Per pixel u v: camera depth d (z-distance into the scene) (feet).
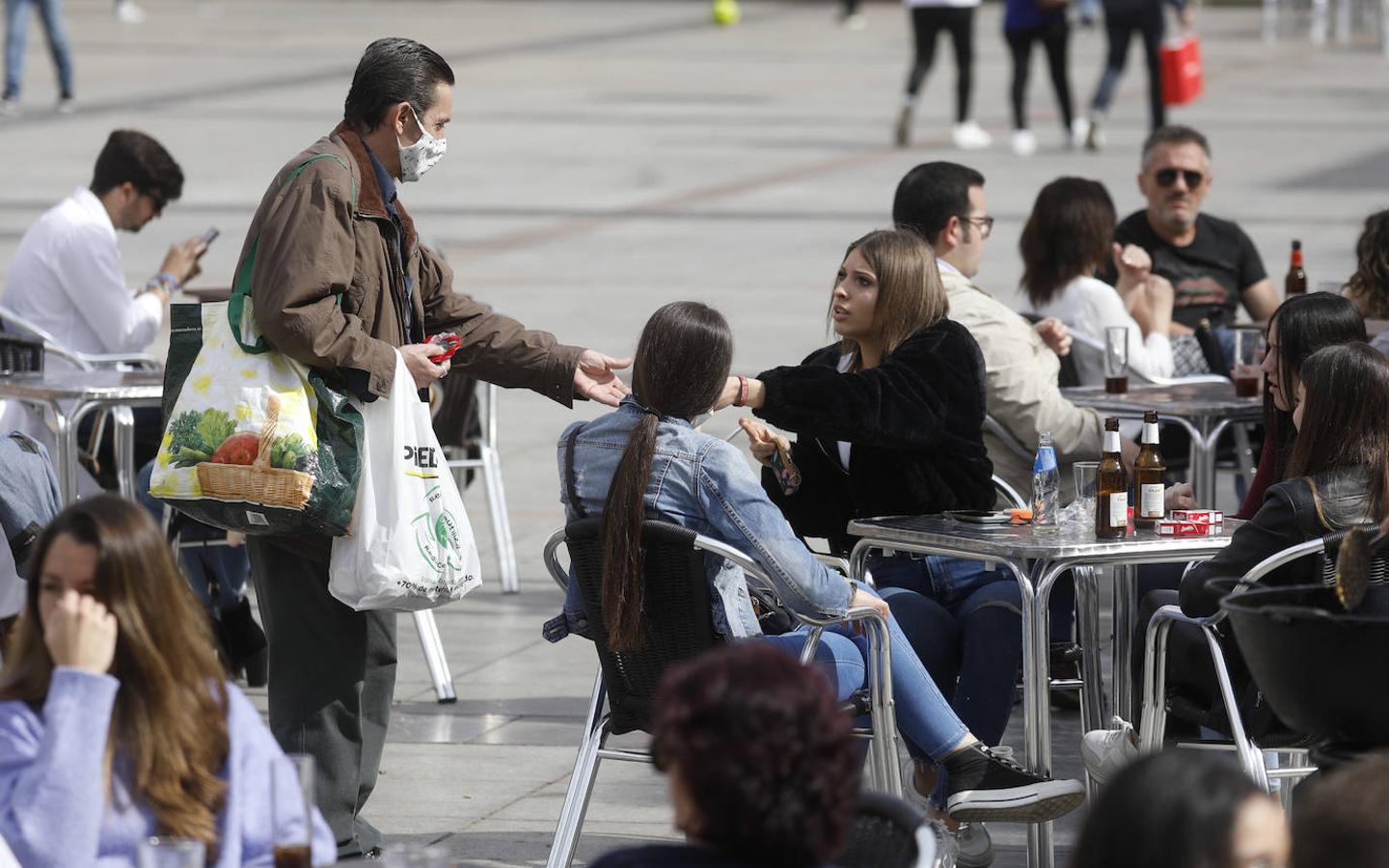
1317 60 297.53
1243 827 23.48
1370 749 37.42
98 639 30.30
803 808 24.02
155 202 74.49
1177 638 45.01
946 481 51.67
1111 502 46.83
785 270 143.02
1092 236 73.87
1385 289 66.23
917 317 51.37
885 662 44.42
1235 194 167.32
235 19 365.61
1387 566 41.16
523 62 295.69
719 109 240.53
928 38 203.82
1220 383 72.69
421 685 65.00
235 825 31.24
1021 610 48.62
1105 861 23.93
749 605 44.16
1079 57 305.32
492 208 172.24
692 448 43.42
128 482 65.05
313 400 44.16
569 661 67.67
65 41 227.40
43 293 73.77
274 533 44.09
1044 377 58.34
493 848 49.88
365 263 45.37
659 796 54.19
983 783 45.19
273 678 46.88
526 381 50.65
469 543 45.57
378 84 45.32
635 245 154.20
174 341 45.14
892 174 188.03
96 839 29.99
